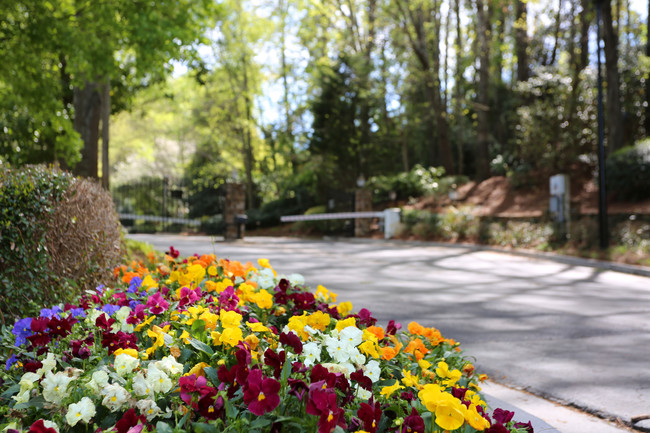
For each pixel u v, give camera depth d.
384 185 28.73
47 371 2.59
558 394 4.92
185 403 2.34
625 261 13.96
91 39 11.34
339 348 2.74
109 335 2.93
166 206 29.80
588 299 9.52
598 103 15.80
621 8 35.66
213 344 2.94
